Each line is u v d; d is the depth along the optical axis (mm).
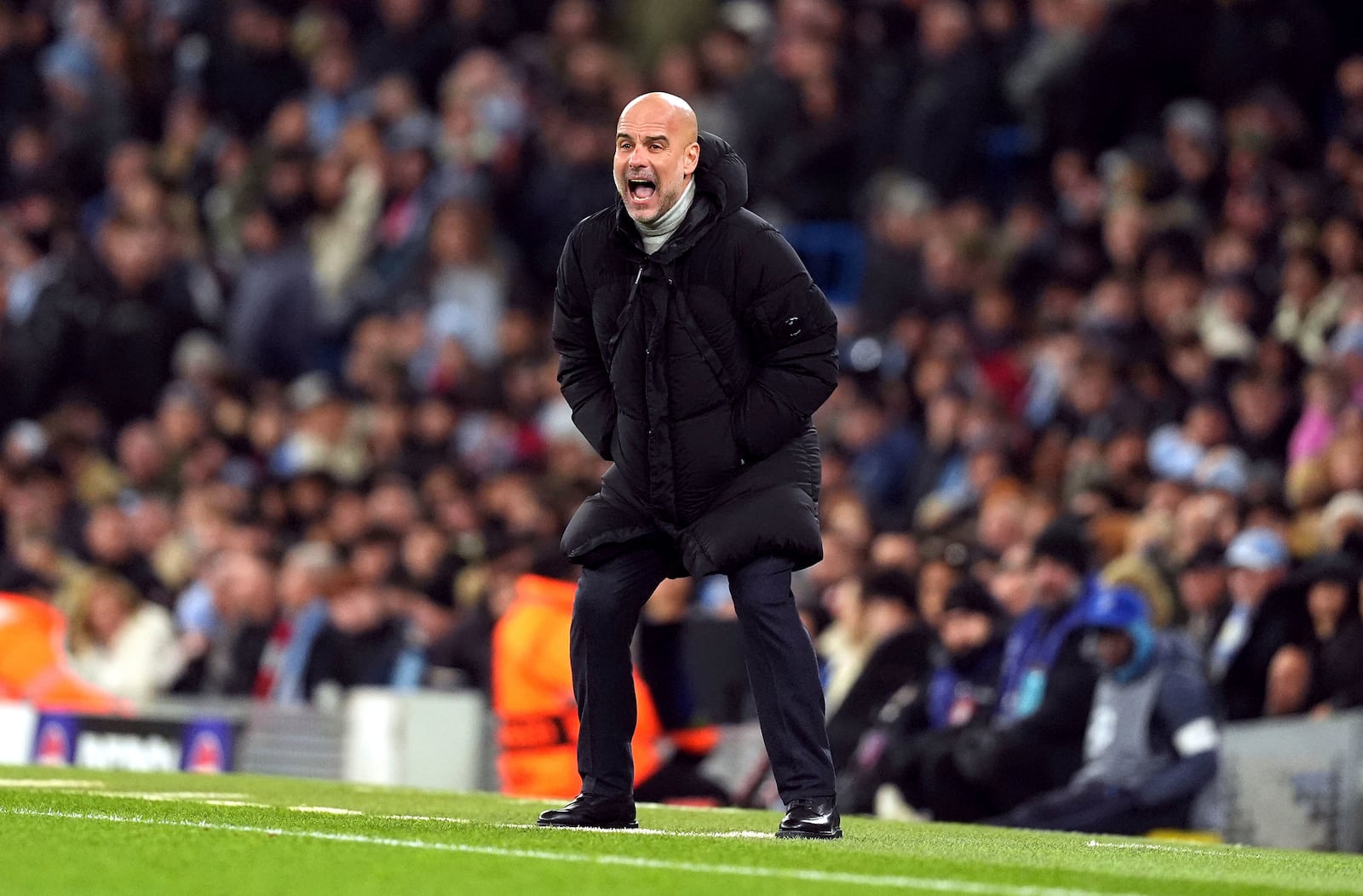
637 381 18938
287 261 56875
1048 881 16141
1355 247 43688
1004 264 49906
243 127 63344
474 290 55000
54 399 55875
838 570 38156
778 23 60031
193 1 67438
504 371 52469
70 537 49125
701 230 18609
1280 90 50844
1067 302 47625
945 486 44906
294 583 40031
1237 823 30641
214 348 55000
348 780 33844
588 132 58500
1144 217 46906
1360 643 31562
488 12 64000
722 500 19016
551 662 30781
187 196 61375
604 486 19594
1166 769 28328
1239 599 34406
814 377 18859
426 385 53906
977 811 30594
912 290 50906
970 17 56094
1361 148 47062
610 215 19109
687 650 30547
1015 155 54562
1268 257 45875
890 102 54781
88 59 65000
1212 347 44469
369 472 49125
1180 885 16188
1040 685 30328
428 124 60219
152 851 16234
